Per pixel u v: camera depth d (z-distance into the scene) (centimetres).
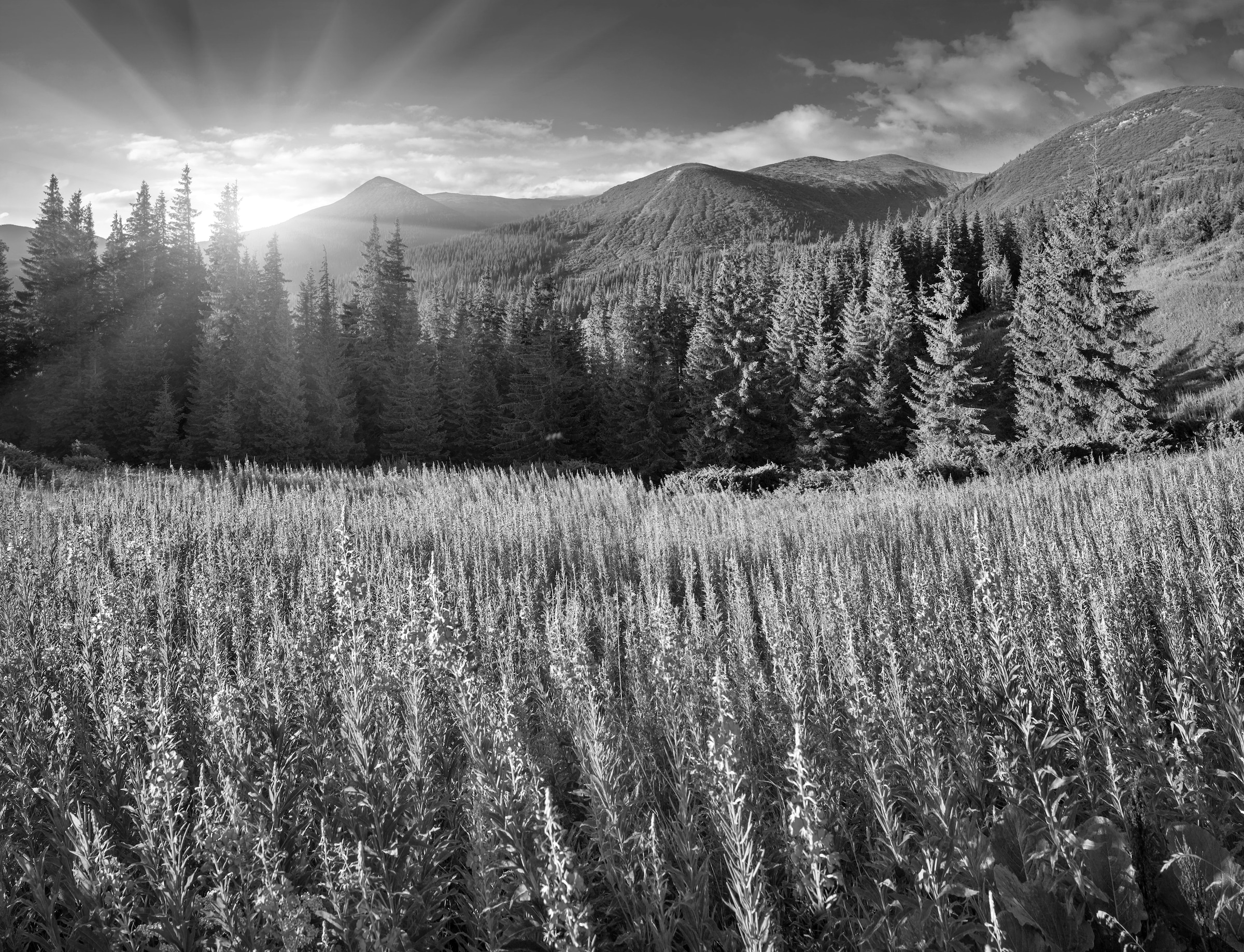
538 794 305
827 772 394
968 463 3167
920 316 4803
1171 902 315
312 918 301
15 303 4809
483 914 287
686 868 315
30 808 380
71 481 2020
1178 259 7056
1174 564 799
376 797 322
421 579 750
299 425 4112
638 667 579
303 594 744
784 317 6081
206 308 5031
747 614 827
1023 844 342
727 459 4781
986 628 491
